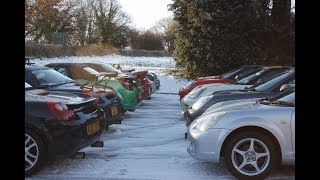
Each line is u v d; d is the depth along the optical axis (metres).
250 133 5.25
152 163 6.18
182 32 21.66
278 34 20.19
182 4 21.62
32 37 43.56
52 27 46.69
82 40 56.38
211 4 20.12
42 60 33.19
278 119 5.24
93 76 10.23
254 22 19.94
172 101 15.28
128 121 10.32
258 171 5.24
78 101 5.92
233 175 5.30
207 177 5.51
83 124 5.72
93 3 58.47
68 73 10.64
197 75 21.33
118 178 5.41
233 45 20.05
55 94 6.41
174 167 5.98
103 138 8.07
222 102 7.09
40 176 5.50
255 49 19.91
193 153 5.54
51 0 39.47
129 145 7.43
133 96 10.38
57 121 5.44
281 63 19.97
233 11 19.83
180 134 8.52
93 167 5.95
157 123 10.02
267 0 20.83
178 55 22.44
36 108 5.43
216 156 5.34
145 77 14.05
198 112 7.97
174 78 22.17
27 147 5.40
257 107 5.53
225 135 5.30
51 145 5.43
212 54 20.27
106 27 58.75
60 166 6.00
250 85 9.92
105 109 7.94
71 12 53.81
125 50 53.53
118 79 10.35
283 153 5.22
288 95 5.98
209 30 20.19
